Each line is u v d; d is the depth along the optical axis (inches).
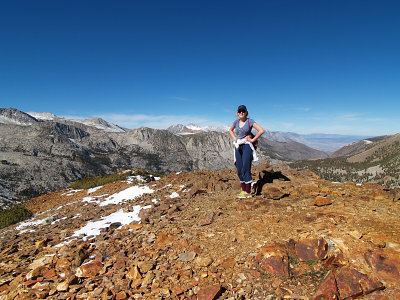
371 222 129.8
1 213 305.1
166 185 310.7
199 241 137.7
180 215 183.6
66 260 141.8
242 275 110.4
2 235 233.5
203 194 230.7
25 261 151.2
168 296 104.6
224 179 259.1
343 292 97.8
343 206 154.8
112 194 329.4
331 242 117.1
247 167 182.4
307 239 120.0
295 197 183.8
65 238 183.3
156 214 193.6
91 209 272.1
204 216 173.0
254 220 151.3
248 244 127.9
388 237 115.7
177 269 119.0
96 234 182.1
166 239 146.7
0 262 154.6
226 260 119.3
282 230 134.8
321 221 137.3
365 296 96.3
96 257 139.7
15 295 116.5
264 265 112.3
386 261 103.0
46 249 167.9
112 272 124.4
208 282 108.6
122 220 205.6
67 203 331.9
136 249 143.3
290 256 115.6
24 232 228.1
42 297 113.3
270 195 184.7
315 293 99.0
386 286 97.5
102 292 110.6
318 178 237.3
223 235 139.8
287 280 106.1
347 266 105.7
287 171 246.1
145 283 112.9
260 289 103.7
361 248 111.5
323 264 109.8
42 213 304.3
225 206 185.9
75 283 120.6
